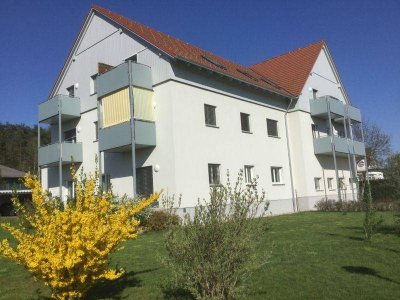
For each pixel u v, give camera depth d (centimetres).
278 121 2372
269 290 588
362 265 726
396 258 773
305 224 1467
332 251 864
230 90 2030
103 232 515
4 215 3158
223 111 1967
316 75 2702
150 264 819
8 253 512
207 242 478
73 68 2241
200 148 1791
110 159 1931
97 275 539
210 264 473
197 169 1753
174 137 1669
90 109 2108
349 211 2083
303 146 2406
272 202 2177
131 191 1802
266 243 1007
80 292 525
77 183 578
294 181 2406
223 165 1903
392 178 1180
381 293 557
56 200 580
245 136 2084
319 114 2547
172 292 599
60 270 497
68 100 2130
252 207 520
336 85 2947
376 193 2125
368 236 980
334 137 2445
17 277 755
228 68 2144
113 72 1753
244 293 529
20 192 3170
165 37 2191
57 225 506
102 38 2062
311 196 2384
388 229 1178
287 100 2477
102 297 598
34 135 6744
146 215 1418
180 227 493
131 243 1134
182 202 1644
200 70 1855
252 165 2094
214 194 500
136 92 1692
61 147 2050
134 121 1652
